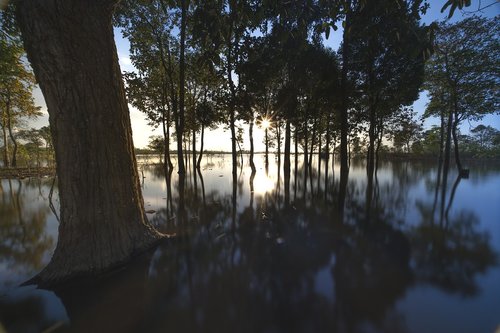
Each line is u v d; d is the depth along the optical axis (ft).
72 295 11.34
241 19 13.39
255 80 53.26
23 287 11.98
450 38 56.08
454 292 11.47
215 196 37.04
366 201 32.99
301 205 30.71
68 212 12.98
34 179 65.92
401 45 12.09
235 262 14.74
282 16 12.44
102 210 13.73
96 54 13.23
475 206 29.58
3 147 104.01
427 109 65.72
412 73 52.80
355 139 75.51
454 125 61.00
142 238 16.16
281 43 13.73
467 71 55.16
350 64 55.47
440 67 59.11
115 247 14.07
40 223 23.72
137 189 16.61
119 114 14.73
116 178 14.58
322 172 77.77
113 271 13.39
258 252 16.30
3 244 18.12
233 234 19.95
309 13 12.16
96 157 13.46
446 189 42.29
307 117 71.36
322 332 8.88
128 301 10.88
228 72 52.08
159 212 27.78
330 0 11.87
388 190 41.63
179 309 10.29
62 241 13.00
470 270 13.61
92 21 13.01
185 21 51.44
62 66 12.17
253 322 9.47
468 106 58.18
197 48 61.67
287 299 10.95
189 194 38.83
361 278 12.81
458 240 18.37
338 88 56.13
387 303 10.64
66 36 12.07
